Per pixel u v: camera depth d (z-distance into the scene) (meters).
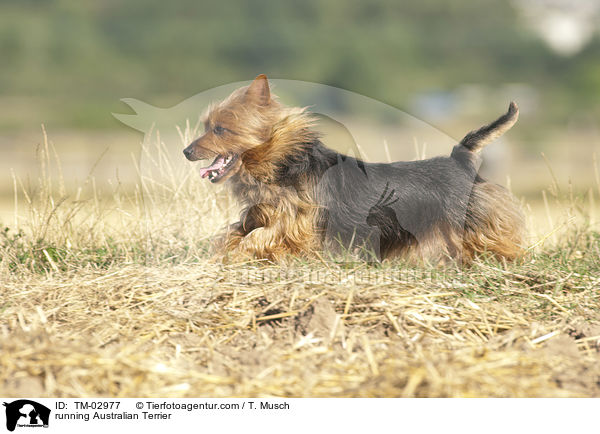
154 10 121.12
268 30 113.75
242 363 6.51
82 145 52.25
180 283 8.29
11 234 11.09
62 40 104.81
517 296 8.24
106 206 11.78
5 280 8.73
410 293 7.95
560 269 9.07
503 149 32.59
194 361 6.62
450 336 7.16
